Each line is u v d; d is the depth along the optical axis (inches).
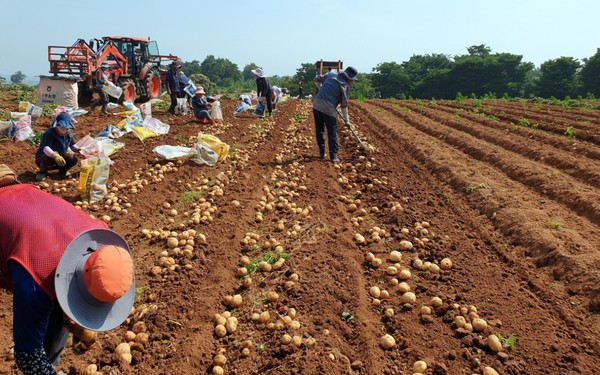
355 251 239.1
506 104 1167.0
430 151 443.2
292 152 479.2
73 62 723.4
